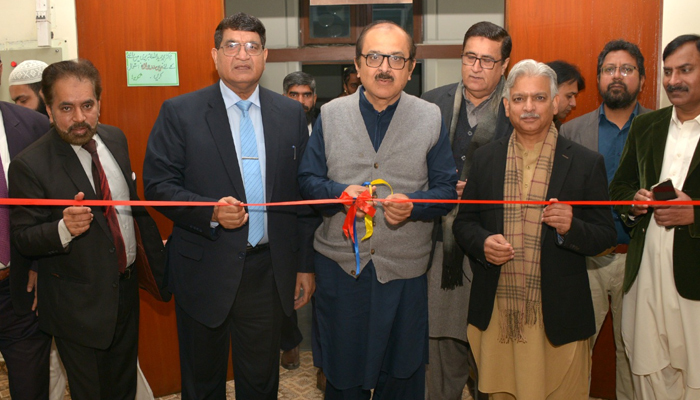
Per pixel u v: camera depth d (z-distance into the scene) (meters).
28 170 1.67
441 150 1.86
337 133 1.80
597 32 2.63
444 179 1.83
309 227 1.98
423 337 1.86
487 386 1.89
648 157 1.99
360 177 1.79
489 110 2.17
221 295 1.82
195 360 1.92
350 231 1.63
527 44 2.65
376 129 1.81
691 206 1.78
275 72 4.42
